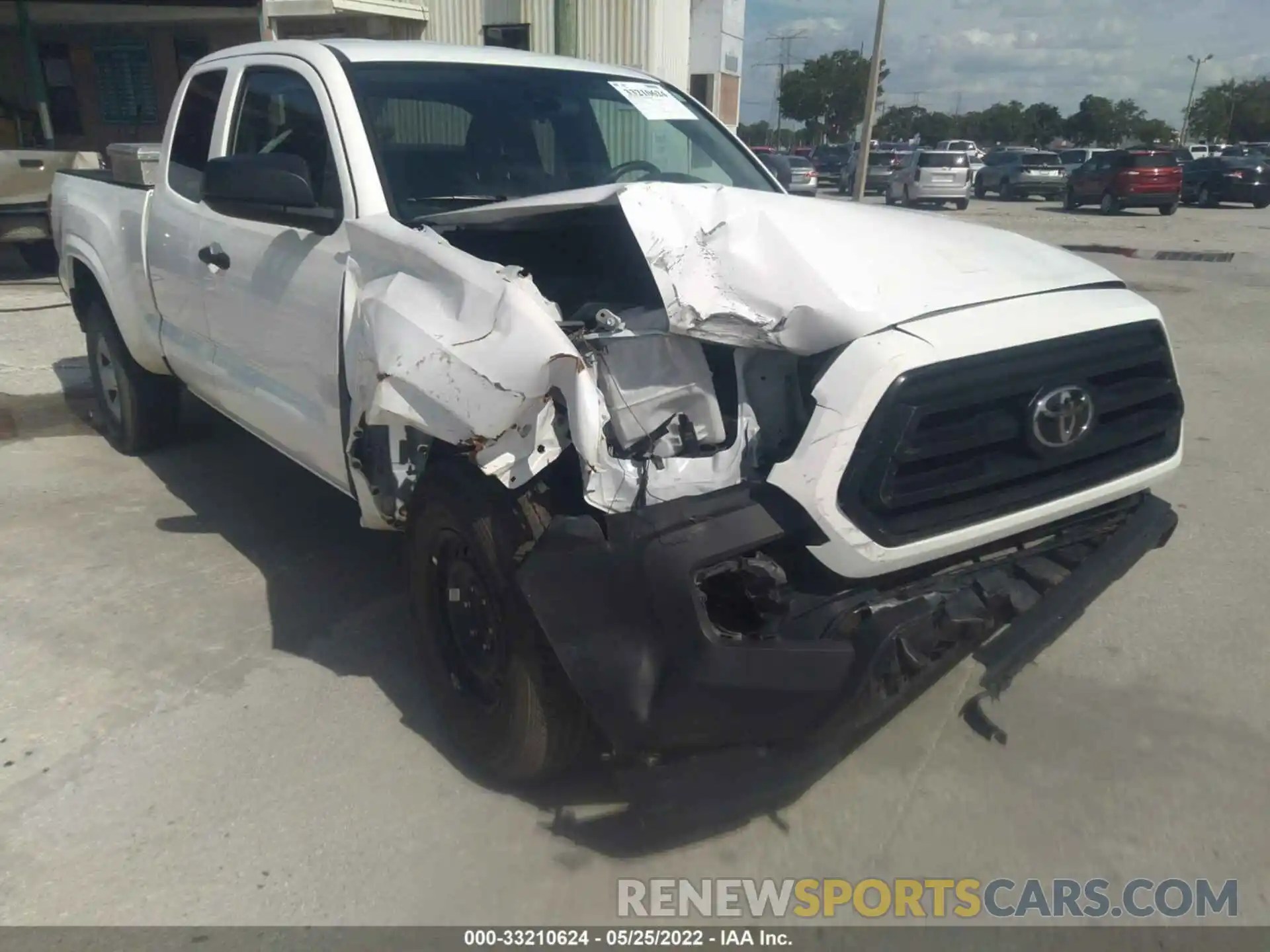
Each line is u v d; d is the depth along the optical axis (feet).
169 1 44.01
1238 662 12.73
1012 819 9.90
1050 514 9.48
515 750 9.66
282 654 12.69
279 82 13.75
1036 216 87.86
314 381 12.09
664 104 15.33
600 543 8.41
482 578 9.48
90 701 11.63
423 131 12.85
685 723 8.26
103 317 18.81
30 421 21.18
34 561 15.12
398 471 10.56
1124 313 9.86
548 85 14.28
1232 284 43.29
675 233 9.20
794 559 8.68
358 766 10.56
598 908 8.81
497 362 8.64
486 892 8.95
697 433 8.84
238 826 9.66
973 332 8.82
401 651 12.80
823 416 8.37
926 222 11.43
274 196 11.35
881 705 8.76
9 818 9.73
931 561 9.16
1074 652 12.92
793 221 9.60
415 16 52.39
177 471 18.99
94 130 53.52
